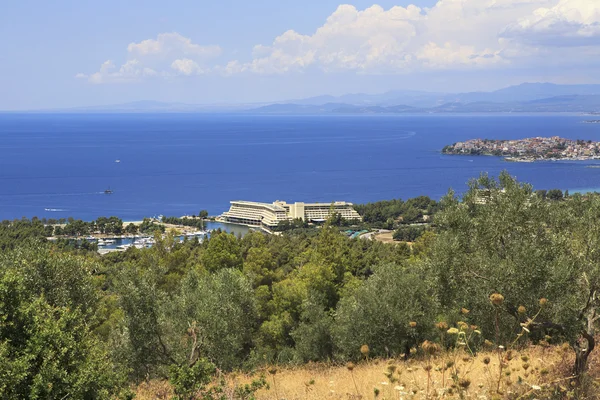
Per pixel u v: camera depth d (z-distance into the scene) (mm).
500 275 12367
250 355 25094
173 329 20281
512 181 14484
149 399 13906
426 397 7375
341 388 12391
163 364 19109
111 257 70625
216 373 13930
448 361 7719
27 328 11648
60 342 11719
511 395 8000
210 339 20500
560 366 9898
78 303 18688
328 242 43750
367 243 77062
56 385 10867
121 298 19906
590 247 11875
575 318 11125
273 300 37969
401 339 20766
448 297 14375
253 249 54188
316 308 28016
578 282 11516
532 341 14023
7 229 89875
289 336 34125
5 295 11633
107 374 12367
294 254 70000
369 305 21609
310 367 21641
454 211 14477
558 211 13875
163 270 26859
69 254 19906
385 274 23641
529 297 12320
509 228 13664
